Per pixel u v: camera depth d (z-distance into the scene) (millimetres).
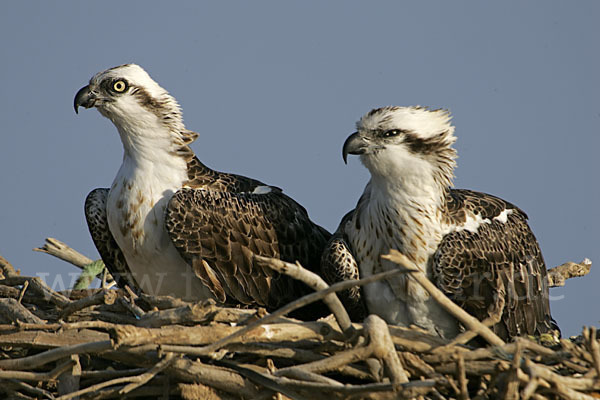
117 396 11117
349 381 11398
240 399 10953
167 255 13531
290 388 10359
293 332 10625
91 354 11555
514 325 13180
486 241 13055
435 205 12945
